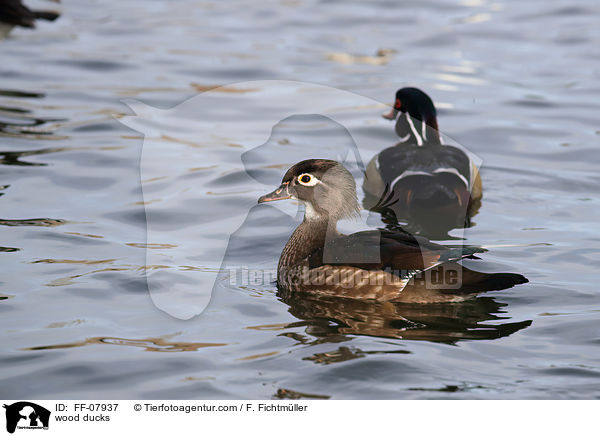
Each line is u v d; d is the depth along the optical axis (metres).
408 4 30.62
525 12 29.48
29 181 15.16
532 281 11.41
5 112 19.09
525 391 8.41
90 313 10.30
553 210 14.66
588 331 9.82
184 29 27.23
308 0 31.27
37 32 26.61
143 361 9.09
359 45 25.58
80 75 22.25
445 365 9.00
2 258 11.90
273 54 24.36
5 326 9.87
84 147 17.08
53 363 9.02
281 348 9.45
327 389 8.51
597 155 17.59
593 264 12.02
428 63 23.84
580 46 25.41
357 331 9.98
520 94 21.42
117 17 28.72
